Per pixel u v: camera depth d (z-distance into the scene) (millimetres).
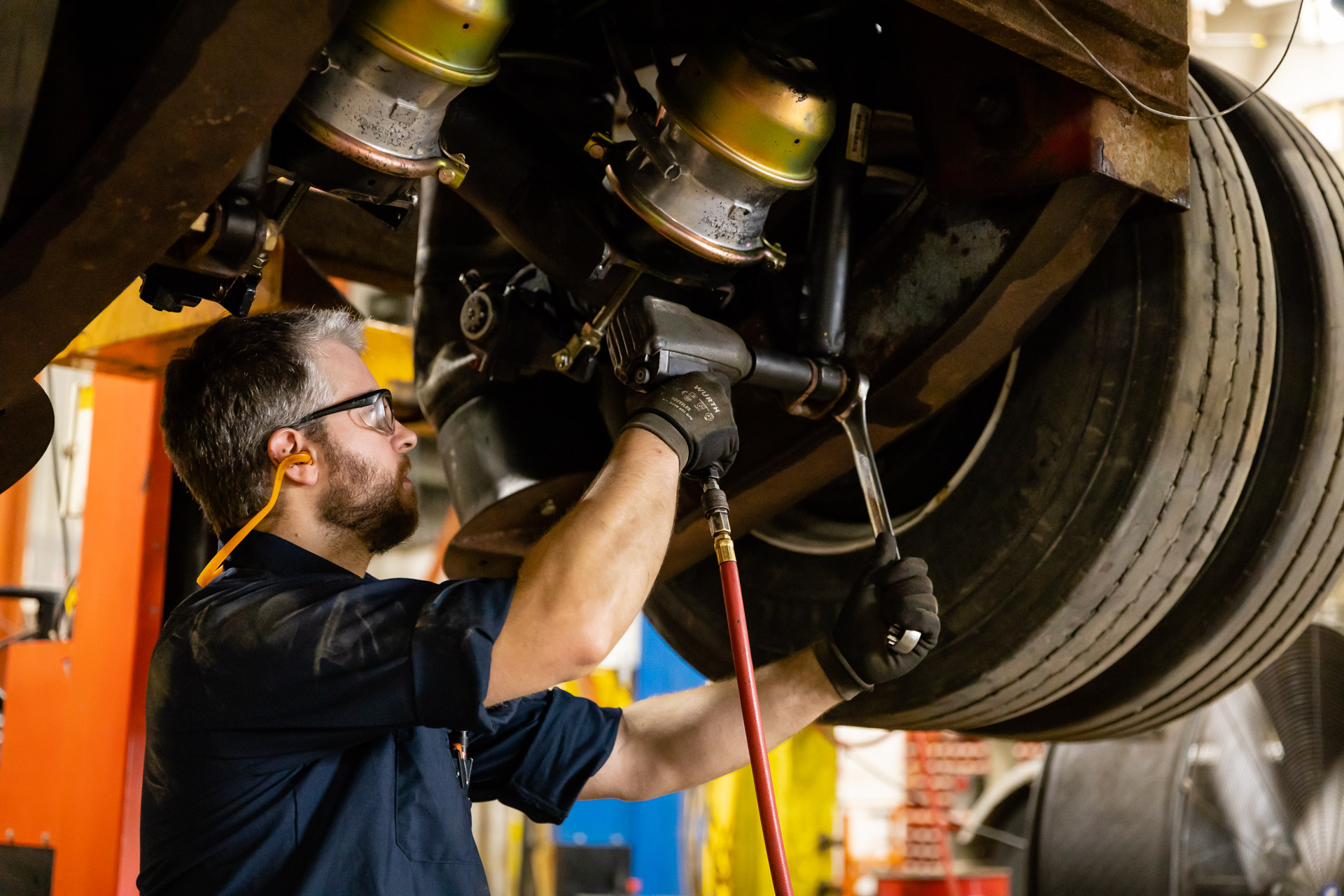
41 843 2334
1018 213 1263
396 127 1028
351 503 1271
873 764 9156
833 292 1327
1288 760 3211
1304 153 1673
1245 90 1690
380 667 1027
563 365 1333
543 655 1034
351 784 1129
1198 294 1369
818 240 1330
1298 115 6102
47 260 882
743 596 1751
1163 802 3189
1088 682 1782
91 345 2164
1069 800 3330
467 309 1509
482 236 1745
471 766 1386
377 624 1050
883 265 1405
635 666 5871
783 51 1187
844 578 1644
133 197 868
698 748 1434
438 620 1031
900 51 1329
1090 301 1432
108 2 844
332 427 1270
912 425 1442
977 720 1642
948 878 4094
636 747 1468
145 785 1176
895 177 1606
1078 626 1431
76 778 2268
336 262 2148
